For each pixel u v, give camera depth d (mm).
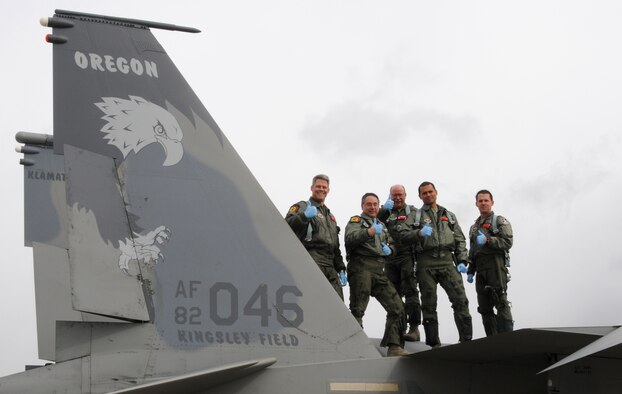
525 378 8648
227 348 8086
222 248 8297
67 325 7773
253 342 8172
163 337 7938
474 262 11562
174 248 8148
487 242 11281
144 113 8375
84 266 7848
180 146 8398
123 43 8484
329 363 8188
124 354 7805
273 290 8352
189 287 8109
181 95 8523
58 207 13742
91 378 7672
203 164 8430
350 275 10516
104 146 8203
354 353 8422
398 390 8281
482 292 11453
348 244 10422
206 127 8523
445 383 8430
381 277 10430
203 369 7957
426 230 10805
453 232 11258
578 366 8383
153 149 8320
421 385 8359
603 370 8273
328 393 8086
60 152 8086
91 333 7797
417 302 11172
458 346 8039
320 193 10477
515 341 7855
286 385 8023
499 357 8484
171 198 8258
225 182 8453
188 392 7770
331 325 8422
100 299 7824
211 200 8367
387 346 10227
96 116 8250
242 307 8219
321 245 10398
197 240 8234
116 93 8352
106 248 7961
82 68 8328
